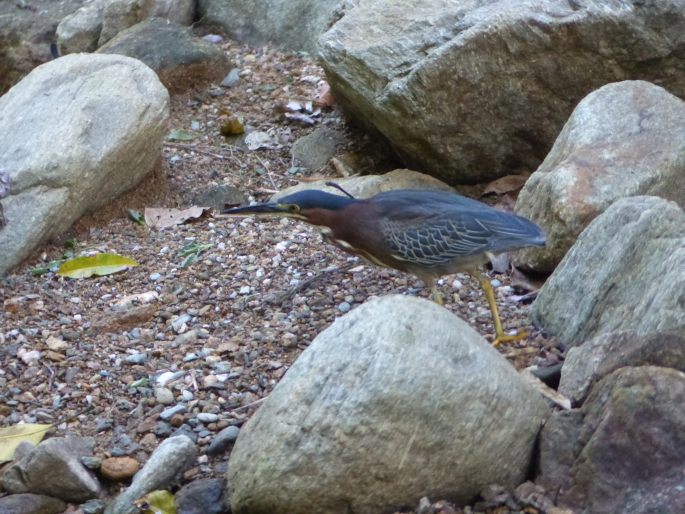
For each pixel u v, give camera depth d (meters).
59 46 16.41
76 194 11.98
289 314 10.68
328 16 15.89
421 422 7.34
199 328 10.61
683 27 12.07
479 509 7.61
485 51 12.10
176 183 13.39
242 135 14.47
